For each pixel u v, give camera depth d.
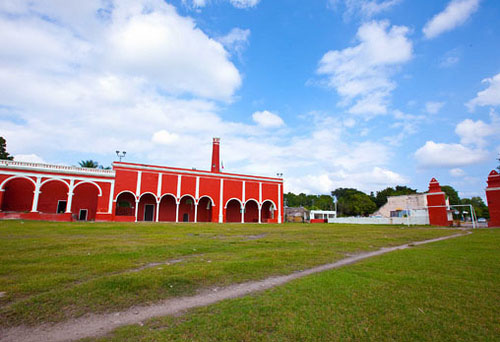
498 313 4.67
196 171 38.72
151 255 9.75
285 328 4.25
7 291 5.78
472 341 3.81
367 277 6.99
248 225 29.70
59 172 30.11
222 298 5.83
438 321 4.41
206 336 4.07
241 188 42.06
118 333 4.21
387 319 4.50
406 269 7.80
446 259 9.27
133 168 34.38
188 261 9.10
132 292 5.96
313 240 15.14
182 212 39.25
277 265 8.65
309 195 114.06
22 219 25.53
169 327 4.42
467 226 31.11
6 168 27.69
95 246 11.19
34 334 4.25
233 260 9.28
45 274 7.02
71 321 4.70
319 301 5.31
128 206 35.69
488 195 29.14
